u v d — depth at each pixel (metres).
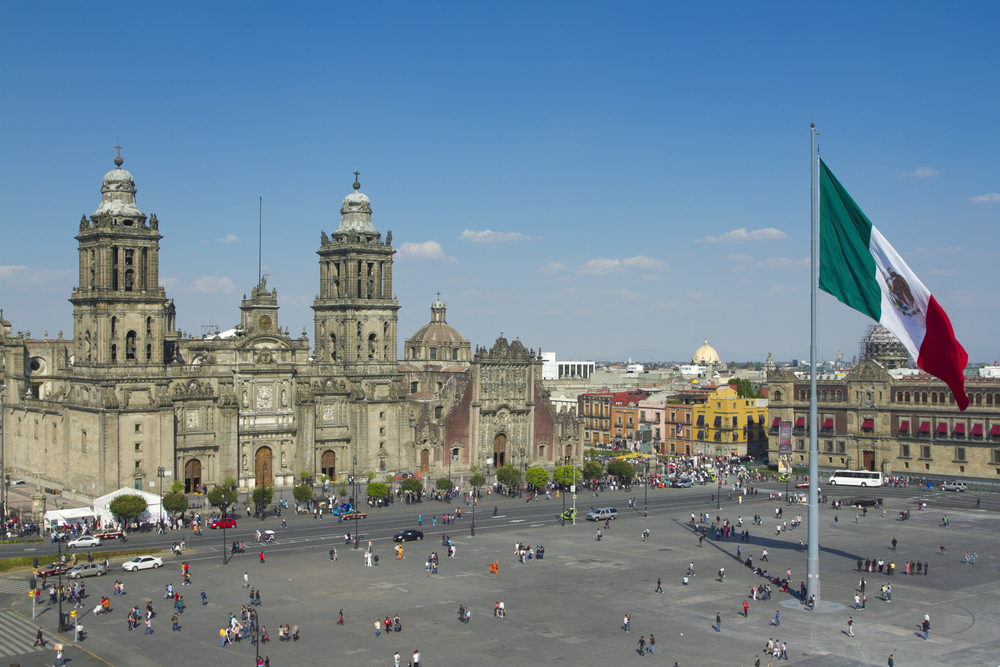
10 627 94.44
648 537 143.12
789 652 87.50
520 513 166.75
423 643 89.56
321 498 171.75
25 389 197.00
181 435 174.38
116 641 90.19
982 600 106.62
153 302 172.25
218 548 133.00
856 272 89.94
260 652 86.88
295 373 190.88
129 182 174.00
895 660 85.50
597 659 85.00
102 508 146.75
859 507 170.62
